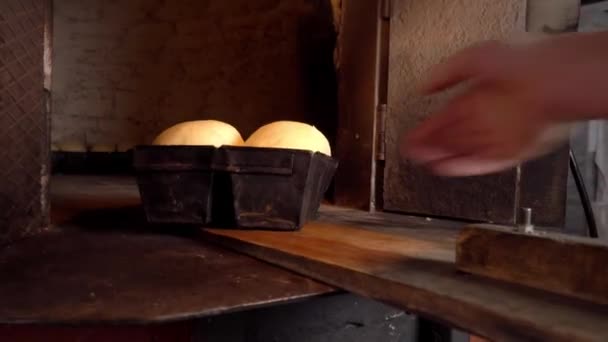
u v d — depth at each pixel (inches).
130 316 17.5
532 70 10.8
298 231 31.6
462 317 16.8
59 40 104.3
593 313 15.7
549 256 18.1
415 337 31.5
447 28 43.4
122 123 107.7
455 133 11.9
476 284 19.0
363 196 49.8
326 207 51.7
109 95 107.0
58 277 22.5
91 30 105.6
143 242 30.6
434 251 26.2
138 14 107.1
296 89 106.6
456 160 12.5
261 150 30.1
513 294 17.7
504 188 40.1
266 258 26.0
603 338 13.5
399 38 47.0
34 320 17.0
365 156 49.8
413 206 45.8
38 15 29.9
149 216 31.3
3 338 21.7
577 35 11.0
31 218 31.9
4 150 28.6
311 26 99.9
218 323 23.4
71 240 30.8
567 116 10.6
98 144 106.9
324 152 34.2
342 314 27.6
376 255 24.5
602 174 62.6
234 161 29.9
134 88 107.8
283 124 33.6
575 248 17.5
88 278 22.4
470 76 11.7
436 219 43.3
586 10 57.6
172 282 22.0
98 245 29.5
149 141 108.8
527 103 10.8
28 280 21.9
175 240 31.4
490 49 11.7
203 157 30.3
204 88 109.1
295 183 30.8
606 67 10.2
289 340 25.8
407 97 46.3
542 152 12.0
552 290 17.9
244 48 108.3
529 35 12.2
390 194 47.6
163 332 23.2
